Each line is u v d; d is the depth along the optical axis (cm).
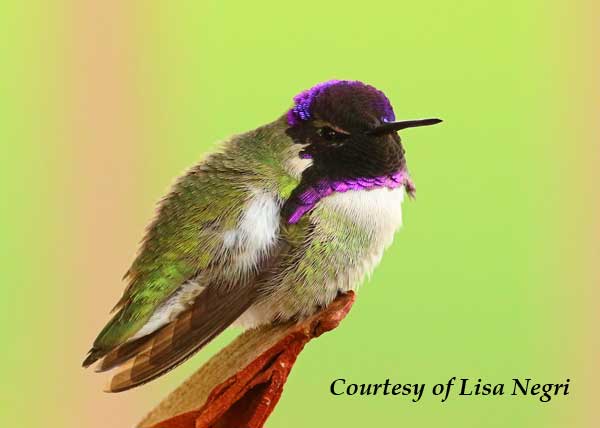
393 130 200
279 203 200
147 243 200
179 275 199
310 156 200
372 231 200
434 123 200
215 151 200
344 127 200
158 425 197
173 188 200
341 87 200
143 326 199
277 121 201
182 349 199
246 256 199
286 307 200
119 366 198
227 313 199
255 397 197
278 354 197
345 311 198
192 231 199
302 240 200
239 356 198
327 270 200
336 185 200
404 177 201
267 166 200
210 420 196
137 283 199
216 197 199
